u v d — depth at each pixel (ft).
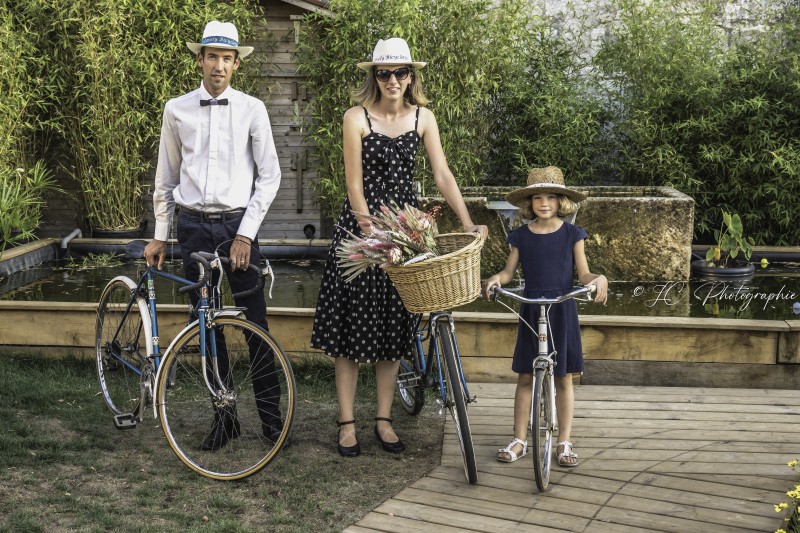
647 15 23.54
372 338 11.62
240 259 11.47
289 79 24.49
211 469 11.22
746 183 23.16
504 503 10.19
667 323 14.23
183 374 14.67
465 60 22.59
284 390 14.29
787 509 9.78
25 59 23.11
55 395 13.71
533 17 24.38
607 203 19.56
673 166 23.34
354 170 11.61
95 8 22.99
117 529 9.49
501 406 13.58
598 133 24.35
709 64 22.97
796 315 16.47
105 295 13.24
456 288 10.07
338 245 11.81
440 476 11.03
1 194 17.63
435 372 12.35
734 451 11.64
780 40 24.21
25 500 10.06
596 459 11.46
